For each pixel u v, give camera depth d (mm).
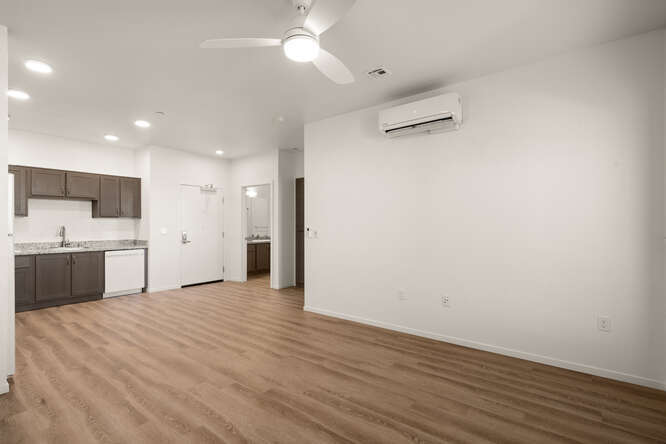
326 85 3217
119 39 2418
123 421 1942
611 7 2084
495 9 2107
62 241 5074
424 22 2246
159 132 4777
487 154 3021
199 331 3568
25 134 4684
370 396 2248
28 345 3135
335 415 2023
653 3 2041
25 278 4359
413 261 3475
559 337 2693
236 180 6746
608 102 2502
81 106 3721
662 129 2326
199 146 5691
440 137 3289
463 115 3152
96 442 1759
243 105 3729
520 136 2855
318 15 1764
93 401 2154
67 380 2438
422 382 2447
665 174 2316
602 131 2521
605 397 2232
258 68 2871
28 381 2418
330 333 3516
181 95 3432
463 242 3160
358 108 3846
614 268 2484
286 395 2252
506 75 2924
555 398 2225
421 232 3418
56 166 4965
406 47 2566
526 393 2289
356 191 3912
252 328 3682
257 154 6328
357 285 3916
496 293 2984
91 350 3012
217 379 2473
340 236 4066
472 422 1960
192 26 2273
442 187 3279
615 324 2482
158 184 5703
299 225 6281
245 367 2684
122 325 3768
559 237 2688
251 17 2186
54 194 4832
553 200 2711
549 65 2729
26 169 4590
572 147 2633
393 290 3621
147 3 2029
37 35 2355
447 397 2238
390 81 3145
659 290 2340
